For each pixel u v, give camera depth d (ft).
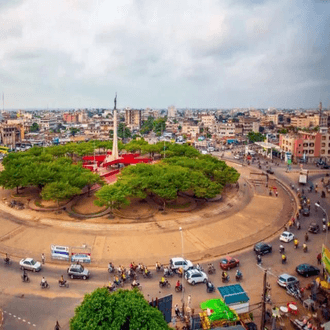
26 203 284.20
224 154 595.47
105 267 178.70
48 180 281.74
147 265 181.98
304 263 186.09
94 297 104.99
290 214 271.28
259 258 185.16
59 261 183.93
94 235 220.23
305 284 164.45
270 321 133.59
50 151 459.73
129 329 97.45
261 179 392.68
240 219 256.32
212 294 153.89
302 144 521.24
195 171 310.86
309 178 404.77
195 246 206.59
